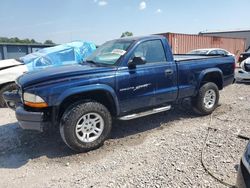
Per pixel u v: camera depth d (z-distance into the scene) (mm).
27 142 4629
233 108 6414
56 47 8641
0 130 5281
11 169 3723
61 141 4629
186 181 3176
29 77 4098
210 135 4605
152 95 4809
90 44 9109
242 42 25391
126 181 3246
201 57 5953
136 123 5461
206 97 5777
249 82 10031
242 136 4434
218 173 3330
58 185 3262
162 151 4039
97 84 4160
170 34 18984
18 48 12492
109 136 4797
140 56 4539
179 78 5207
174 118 5727
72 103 4125
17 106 4410
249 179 2227
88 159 3924
